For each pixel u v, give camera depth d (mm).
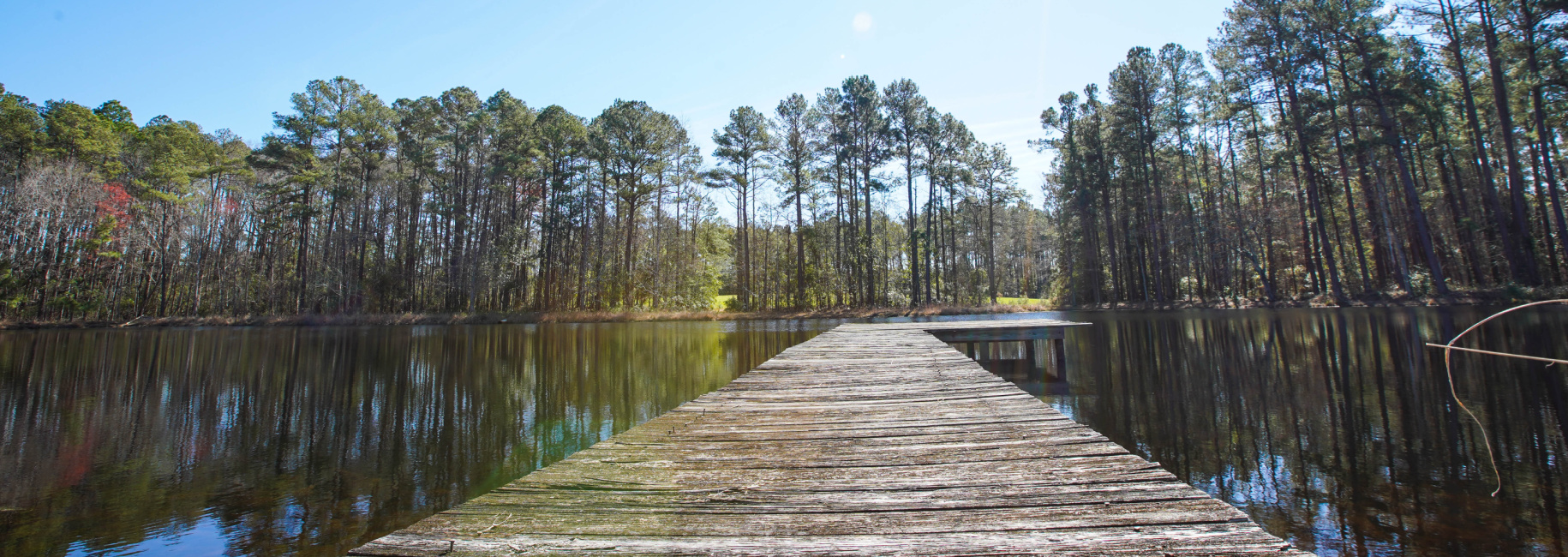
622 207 37656
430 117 35781
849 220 39344
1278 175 29828
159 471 5812
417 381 11234
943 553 1904
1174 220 32062
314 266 36969
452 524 2150
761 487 2588
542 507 2332
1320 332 15008
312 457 6309
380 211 36875
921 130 34812
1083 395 8461
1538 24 19109
